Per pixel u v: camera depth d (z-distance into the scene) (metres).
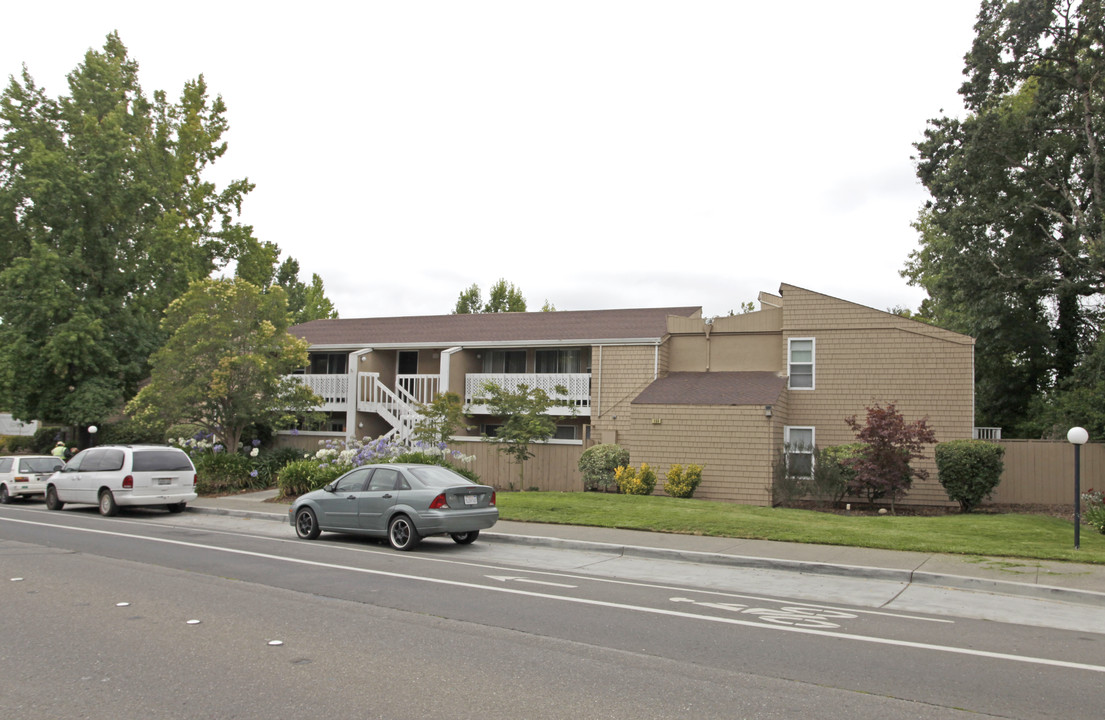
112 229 37.66
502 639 7.58
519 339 29.98
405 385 33.06
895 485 20.38
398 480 14.33
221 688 6.01
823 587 10.98
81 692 5.91
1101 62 27.25
